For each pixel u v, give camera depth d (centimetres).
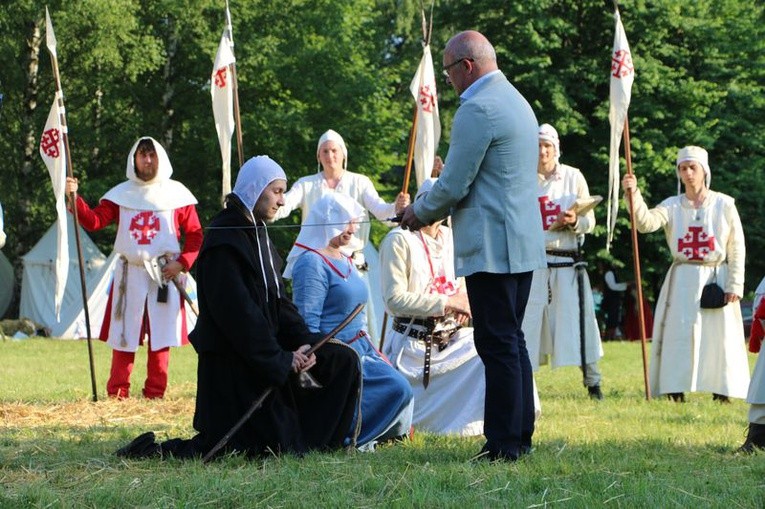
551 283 1106
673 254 1141
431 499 519
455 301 823
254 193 665
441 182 633
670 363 1129
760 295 713
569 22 3056
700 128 3128
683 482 562
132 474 595
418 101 1118
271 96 3231
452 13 3172
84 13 2667
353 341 743
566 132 2969
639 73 3052
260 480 562
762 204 3281
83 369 1475
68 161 1101
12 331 2470
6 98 2880
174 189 1095
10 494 538
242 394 653
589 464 613
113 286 1084
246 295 647
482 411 806
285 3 3167
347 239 753
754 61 3372
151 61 2923
